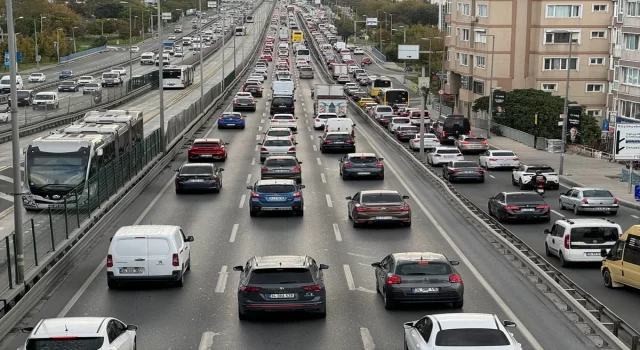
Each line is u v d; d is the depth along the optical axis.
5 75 144.62
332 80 148.50
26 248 27.17
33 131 78.75
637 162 66.00
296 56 192.62
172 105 106.06
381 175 53.25
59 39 179.25
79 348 16.27
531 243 36.69
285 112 94.12
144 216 40.34
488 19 106.00
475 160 69.31
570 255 31.69
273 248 33.31
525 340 21.19
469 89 112.56
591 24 104.75
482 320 16.89
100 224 37.00
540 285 27.38
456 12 117.75
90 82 127.88
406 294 23.56
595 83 106.06
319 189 49.53
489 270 29.61
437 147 65.75
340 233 36.56
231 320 23.36
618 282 28.23
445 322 16.80
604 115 106.56
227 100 113.81
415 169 58.47
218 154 60.19
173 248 26.59
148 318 23.61
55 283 27.91
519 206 41.25
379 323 22.92
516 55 106.12
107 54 197.62
